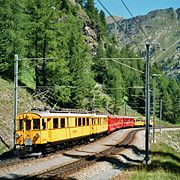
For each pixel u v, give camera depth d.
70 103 71.31
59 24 61.69
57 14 62.31
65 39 66.19
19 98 52.97
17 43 57.72
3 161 26.95
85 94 74.81
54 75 62.44
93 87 82.00
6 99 49.31
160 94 148.50
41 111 32.50
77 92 71.06
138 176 22.03
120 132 72.94
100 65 116.75
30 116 31.56
